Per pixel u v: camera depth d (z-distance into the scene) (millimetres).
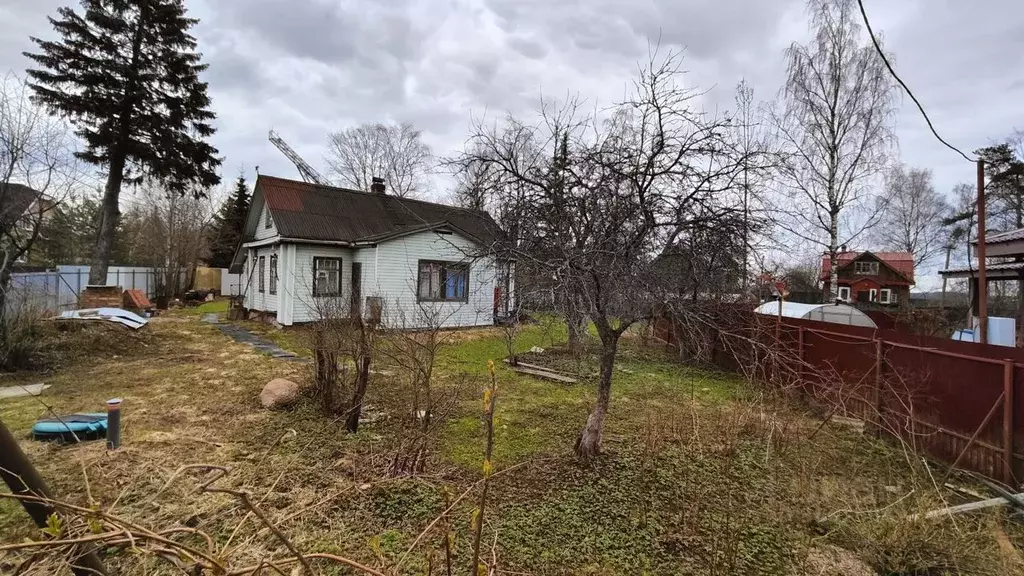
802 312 11234
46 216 10047
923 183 29578
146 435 5059
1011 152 19438
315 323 7352
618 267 3877
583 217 4188
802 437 5496
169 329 13938
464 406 6609
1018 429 4230
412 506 3668
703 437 5406
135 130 15750
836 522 3479
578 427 5836
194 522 3279
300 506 3498
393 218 16078
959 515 3627
